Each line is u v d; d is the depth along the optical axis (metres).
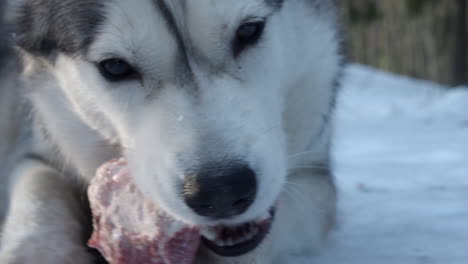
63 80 0.77
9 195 0.85
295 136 0.83
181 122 0.70
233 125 0.69
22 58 0.81
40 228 0.74
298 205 0.81
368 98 2.40
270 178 0.70
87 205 0.80
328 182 0.86
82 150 0.80
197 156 0.68
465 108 2.08
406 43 3.32
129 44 0.71
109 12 0.71
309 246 0.82
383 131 1.72
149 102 0.72
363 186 1.08
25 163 0.83
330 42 0.82
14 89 0.90
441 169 1.18
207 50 0.71
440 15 2.89
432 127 1.75
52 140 0.81
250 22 0.72
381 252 0.82
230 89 0.71
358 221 0.92
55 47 0.76
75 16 0.73
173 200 0.69
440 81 3.02
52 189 0.77
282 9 0.76
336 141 1.49
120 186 0.73
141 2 0.71
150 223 0.71
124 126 0.74
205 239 0.72
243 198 0.68
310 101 0.82
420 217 0.92
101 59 0.72
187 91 0.71
